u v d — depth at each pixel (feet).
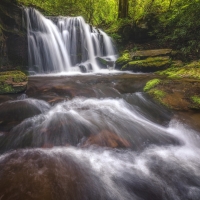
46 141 11.71
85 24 40.63
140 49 39.63
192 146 12.17
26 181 8.43
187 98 17.37
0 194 7.66
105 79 26.78
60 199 7.65
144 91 20.72
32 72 30.12
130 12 55.83
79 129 12.91
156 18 40.52
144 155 11.09
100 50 41.57
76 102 17.63
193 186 8.83
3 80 19.29
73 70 35.04
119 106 17.29
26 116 14.52
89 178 8.96
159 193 8.39
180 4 37.99
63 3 50.52
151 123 14.62
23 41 29.27
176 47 35.86
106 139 12.10
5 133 12.37
